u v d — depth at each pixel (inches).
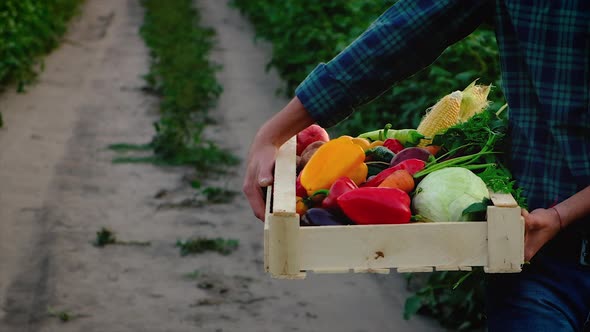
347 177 95.3
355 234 86.3
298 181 97.4
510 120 97.6
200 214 265.0
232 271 223.5
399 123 268.1
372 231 86.3
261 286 214.5
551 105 91.7
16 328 191.8
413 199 92.2
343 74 97.0
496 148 99.2
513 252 85.7
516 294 94.6
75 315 198.4
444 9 95.1
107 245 238.7
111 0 751.7
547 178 93.5
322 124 99.6
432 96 258.1
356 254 86.6
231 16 685.9
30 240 240.2
